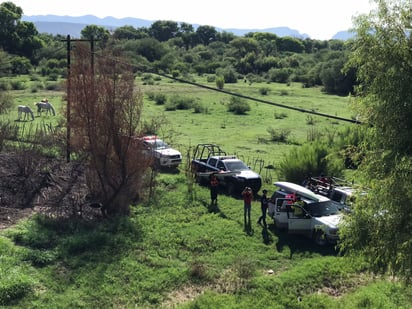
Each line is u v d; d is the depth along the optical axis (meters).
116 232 16.08
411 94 7.99
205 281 13.12
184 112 53.75
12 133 29.25
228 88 84.12
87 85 17.94
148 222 17.30
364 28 8.59
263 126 45.78
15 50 110.31
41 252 13.93
